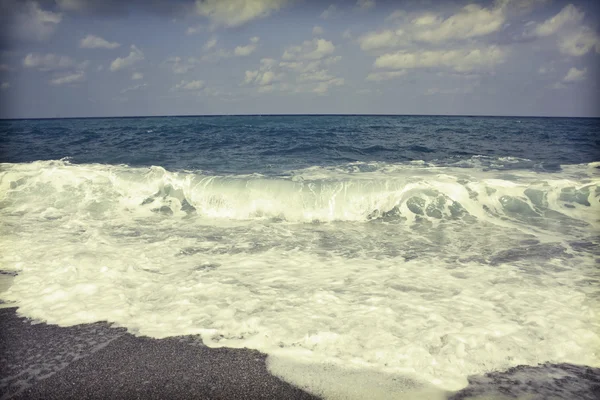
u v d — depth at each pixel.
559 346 3.16
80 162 12.17
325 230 6.59
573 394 2.68
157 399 2.73
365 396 2.71
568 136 20.25
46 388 2.83
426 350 3.12
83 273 4.64
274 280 4.54
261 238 6.16
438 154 13.61
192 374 2.96
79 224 6.83
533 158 12.65
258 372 2.96
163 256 5.33
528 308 3.75
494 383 2.80
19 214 7.42
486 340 3.23
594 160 12.12
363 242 5.95
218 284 4.38
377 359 3.06
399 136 19.97
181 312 3.80
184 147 15.91
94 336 3.44
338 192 7.59
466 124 32.75
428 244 5.79
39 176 8.70
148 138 19.33
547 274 4.60
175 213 7.64
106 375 2.96
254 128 26.17
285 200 7.53
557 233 6.15
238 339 3.37
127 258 5.18
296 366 3.02
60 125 33.59
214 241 6.00
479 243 5.78
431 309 3.77
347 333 3.39
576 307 3.75
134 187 8.36
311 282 4.48
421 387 2.77
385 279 4.54
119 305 3.92
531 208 7.24
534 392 2.71
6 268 4.83
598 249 5.43
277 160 12.52
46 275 4.60
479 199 7.41
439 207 7.26
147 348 3.26
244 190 7.84
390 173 9.98
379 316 3.65
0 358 3.15
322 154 13.71
